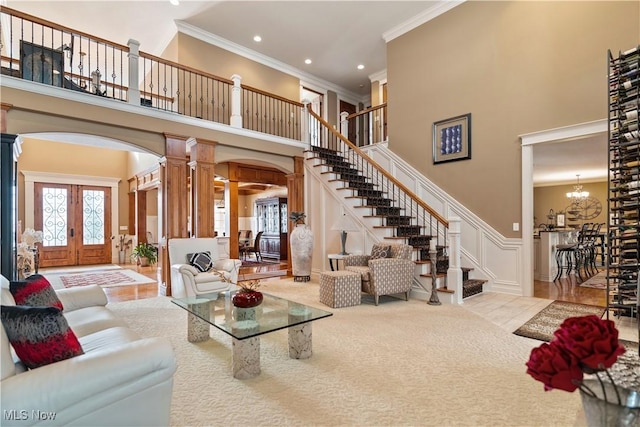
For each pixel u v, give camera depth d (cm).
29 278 227
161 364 148
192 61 715
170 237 536
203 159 578
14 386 117
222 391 218
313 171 694
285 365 257
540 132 491
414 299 480
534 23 505
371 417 188
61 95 440
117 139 493
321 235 667
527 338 313
